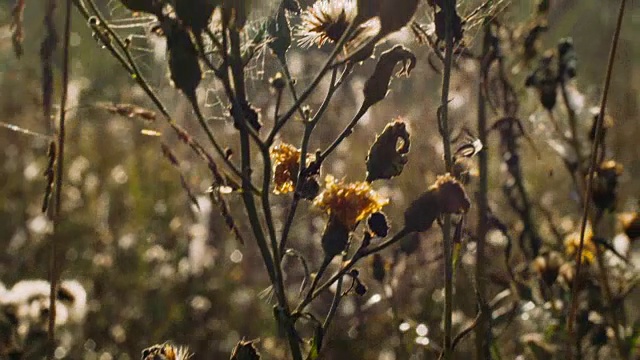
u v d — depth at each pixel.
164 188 1.37
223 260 1.27
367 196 0.69
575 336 0.89
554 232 0.96
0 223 1.38
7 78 1.50
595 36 1.76
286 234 0.70
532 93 1.00
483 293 0.86
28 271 1.26
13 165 1.46
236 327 1.20
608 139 1.39
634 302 1.08
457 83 1.09
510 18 0.94
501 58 0.87
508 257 0.88
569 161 0.94
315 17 0.71
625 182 1.34
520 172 0.95
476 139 0.76
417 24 0.73
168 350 0.74
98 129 1.52
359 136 1.29
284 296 0.69
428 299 1.02
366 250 0.69
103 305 1.19
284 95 1.16
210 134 0.67
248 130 0.67
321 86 1.21
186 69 0.66
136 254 1.29
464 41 0.77
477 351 0.84
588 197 0.82
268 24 0.70
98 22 0.70
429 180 1.15
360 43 0.69
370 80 0.70
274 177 0.72
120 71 1.55
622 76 1.67
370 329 1.07
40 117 1.41
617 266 0.94
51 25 0.77
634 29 1.78
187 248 1.26
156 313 1.19
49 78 0.77
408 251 0.85
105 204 1.39
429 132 1.23
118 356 1.14
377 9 0.66
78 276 1.25
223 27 0.66
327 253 0.69
